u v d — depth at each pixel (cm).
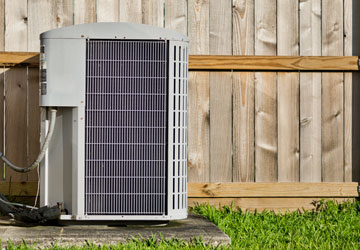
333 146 596
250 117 592
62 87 462
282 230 514
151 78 465
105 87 463
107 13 585
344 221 539
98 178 464
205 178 590
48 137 470
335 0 597
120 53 464
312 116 596
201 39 590
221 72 592
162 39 464
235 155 592
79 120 462
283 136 595
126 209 466
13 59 578
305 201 595
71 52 462
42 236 432
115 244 432
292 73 595
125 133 464
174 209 469
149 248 409
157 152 466
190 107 589
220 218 536
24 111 585
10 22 583
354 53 598
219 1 592
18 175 585
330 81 597
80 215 463
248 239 468
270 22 594
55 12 584
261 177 592
